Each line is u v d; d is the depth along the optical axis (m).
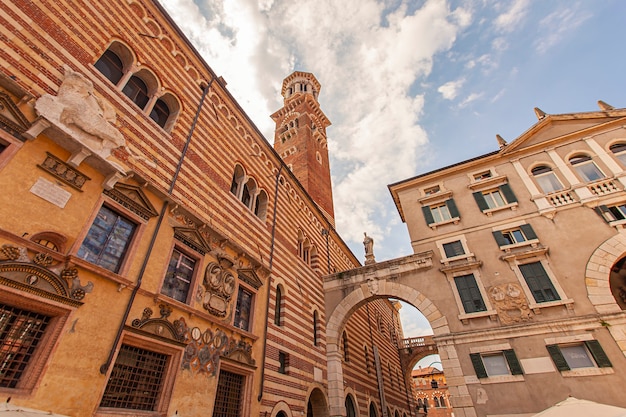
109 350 8.48
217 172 15.59
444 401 65.31
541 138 21.23
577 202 18.05
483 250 18.86
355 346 27.50
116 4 12.41
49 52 9.36
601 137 19.59
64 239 8.34
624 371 13.40
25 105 8.35
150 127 12.34
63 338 7.62
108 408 8.30
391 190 24.47
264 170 20.58
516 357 15.24
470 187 21.45
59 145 8.85
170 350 10.38
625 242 16.09
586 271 16.12
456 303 17.81
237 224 15.95
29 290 7.25
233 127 18.20
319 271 24.42
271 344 15.90
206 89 16.61
